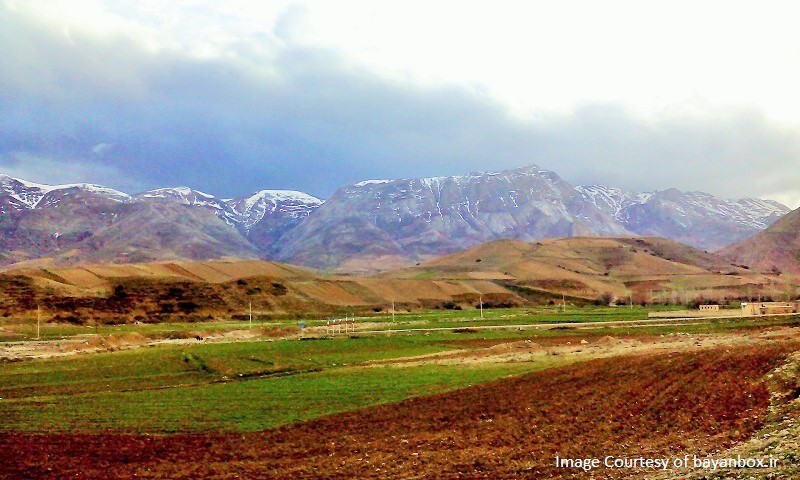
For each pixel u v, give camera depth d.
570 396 50.31
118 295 177.88
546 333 119.88
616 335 111.94
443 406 49.59
